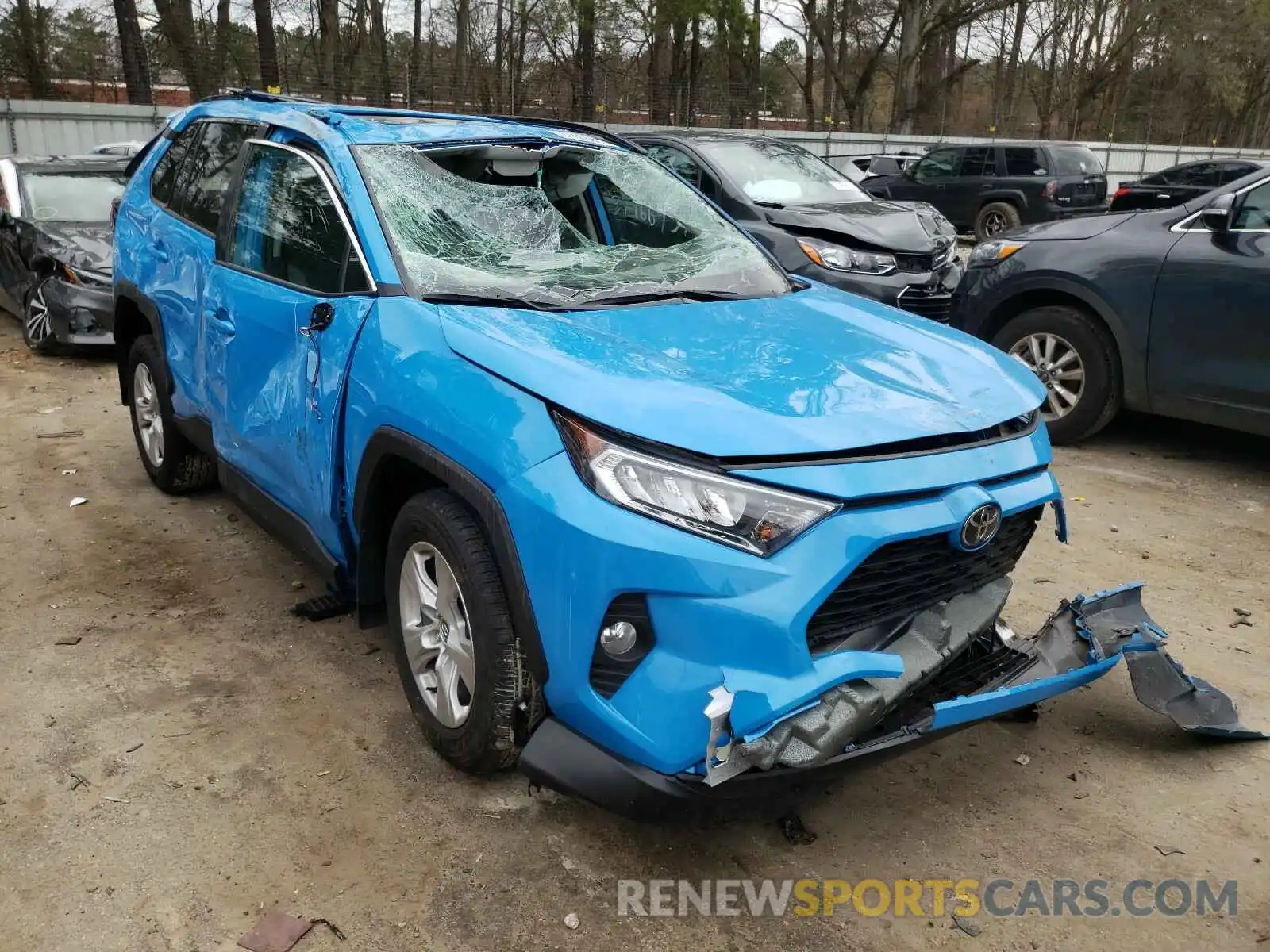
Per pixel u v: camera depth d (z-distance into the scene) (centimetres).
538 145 372
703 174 777
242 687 338
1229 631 396
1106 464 600
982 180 1853
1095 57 4169
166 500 505
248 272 365
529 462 236
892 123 3309
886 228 727
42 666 347
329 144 339
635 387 237
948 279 748
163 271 438
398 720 321
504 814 277
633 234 383
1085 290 590
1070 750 318
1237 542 484
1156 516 517
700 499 221
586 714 234
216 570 427
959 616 272
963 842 274
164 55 2178
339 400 299
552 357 250
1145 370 579
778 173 800
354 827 270
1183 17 3769
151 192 478
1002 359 305
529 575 235
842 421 239
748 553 219
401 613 295
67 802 276
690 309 312
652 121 2662
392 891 248
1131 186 1806
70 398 691
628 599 225
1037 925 245
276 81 2203
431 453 260
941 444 249
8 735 306
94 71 2214
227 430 382
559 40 2786
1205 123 4809
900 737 246
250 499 377
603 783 232
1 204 866
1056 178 1797
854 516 228
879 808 287
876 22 3459
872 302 359
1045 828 280
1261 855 271
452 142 354
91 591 404
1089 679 292
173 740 306
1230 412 553
